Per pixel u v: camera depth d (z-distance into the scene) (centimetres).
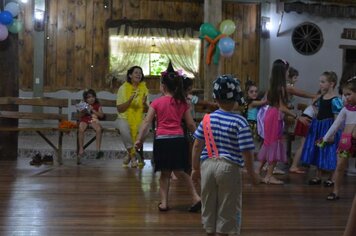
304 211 426
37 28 1106
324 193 509
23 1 1081
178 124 415
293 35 1200
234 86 281
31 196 464
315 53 1208
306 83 1206
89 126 710
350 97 459
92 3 1151
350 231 121
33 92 1120
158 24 1159
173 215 402
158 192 494
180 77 414
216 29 759
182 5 1180
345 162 470
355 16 1205
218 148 283
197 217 396
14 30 718
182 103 413
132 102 644
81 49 1149
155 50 1165
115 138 1022
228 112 287
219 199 286
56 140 920
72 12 1144
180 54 1172
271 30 1195
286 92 562
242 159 285
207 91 759
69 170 627
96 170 631
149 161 730
